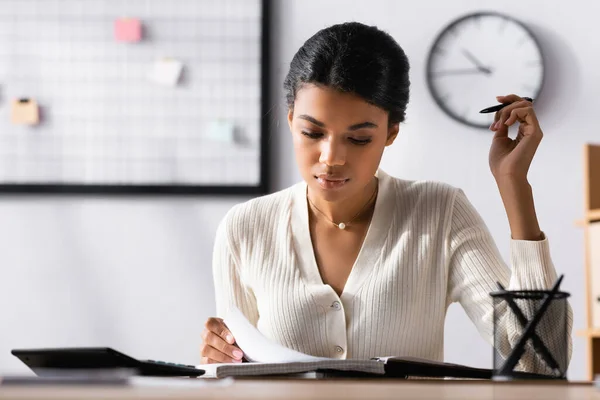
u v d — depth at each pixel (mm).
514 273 1721
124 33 4164
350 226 2088
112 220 4102
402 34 4121
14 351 1476
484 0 4102
